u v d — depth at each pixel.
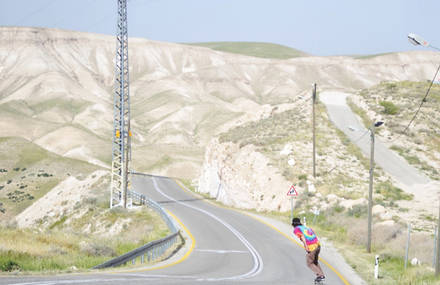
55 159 135.00
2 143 139.88
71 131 197.38
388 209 48.66
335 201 52.28
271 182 61.19
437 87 106.38
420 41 22.22
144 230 46.50
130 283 15.34
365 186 57.62
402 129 79.06
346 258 31.77
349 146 72.62
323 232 43.25
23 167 127.38
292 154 67.94
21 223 78.31
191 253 32.25
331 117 89.38
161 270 22.34
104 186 84.38
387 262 30.42
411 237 34.84
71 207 72.62
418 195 55.34
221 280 19.33
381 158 68.62
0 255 19.86
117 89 65.19
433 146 73.31
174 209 61.75
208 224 48.50
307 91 123.81
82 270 19.19
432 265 27.81
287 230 44.97
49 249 23.89
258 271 25.03
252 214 56.75
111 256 27.08
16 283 13.64
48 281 14.50
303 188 57.47
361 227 39.28
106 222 57.19
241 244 37.06
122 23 63.66
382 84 113.56
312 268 17.81
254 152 70.00
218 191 75.94
